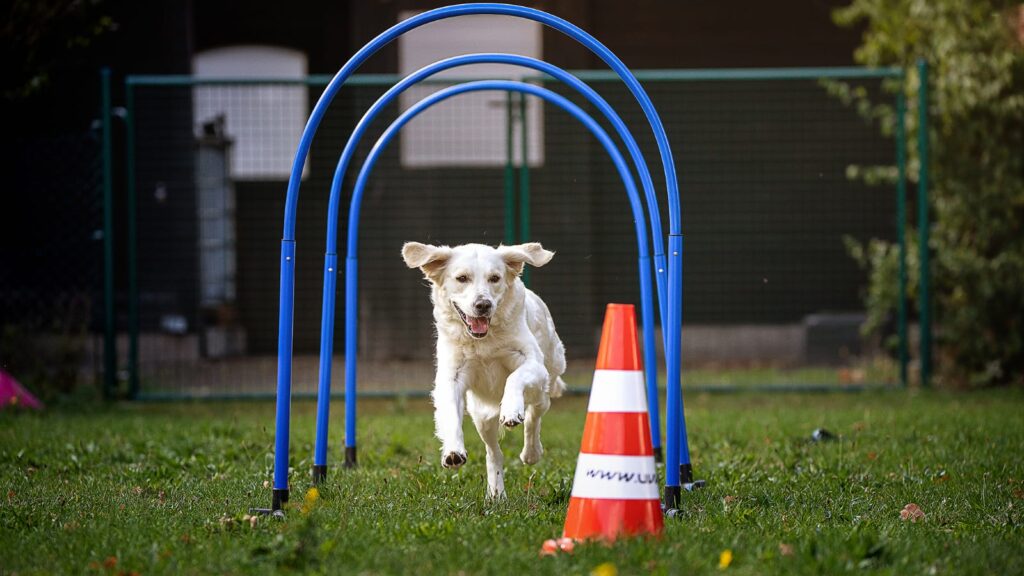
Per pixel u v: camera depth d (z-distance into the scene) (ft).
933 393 40.01
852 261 49.37
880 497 20.61
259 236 52.31
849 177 44.65
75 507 19.90
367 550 16.07
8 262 42.91
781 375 45.27
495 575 14.67
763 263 49.37
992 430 29.32
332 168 50.72
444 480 22.77
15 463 25.31
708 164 49.26
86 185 42.52
